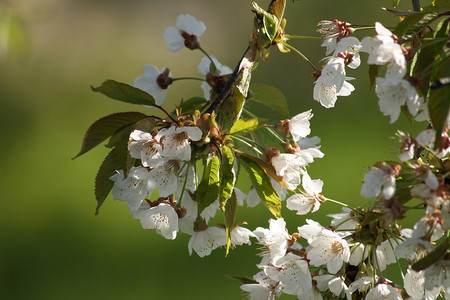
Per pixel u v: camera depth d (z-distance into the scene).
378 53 1.66
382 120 3.84
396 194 1.67
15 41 2.12
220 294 2.57
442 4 1.69
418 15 1.68
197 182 1.76
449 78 1.62
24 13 2.11
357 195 3.11
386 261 1.77
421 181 1.66
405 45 1.68
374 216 1.69
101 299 2.68
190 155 1.70
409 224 2.62
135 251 2.93
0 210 3.47
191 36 1.83
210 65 1.79
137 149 1.70
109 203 3.41
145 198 1.73
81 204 3.49
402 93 1.66
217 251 2.72
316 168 3.40
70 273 2.87
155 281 2.70
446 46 1.68
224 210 1.70
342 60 1.73
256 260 2.67
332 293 1.75
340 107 4.04
